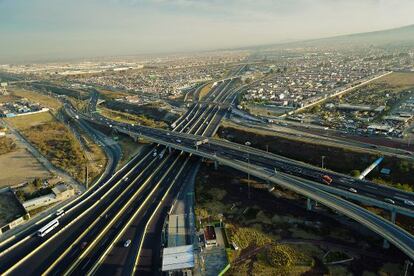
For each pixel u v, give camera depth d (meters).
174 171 199.88
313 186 151.38
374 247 120.62
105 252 124.44
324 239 126.94
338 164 191.75
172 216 148.38
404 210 124.12
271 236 130.75
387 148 196.12
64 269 117.38
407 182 165.12
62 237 137.88
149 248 126.88
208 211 152.00
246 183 177.25
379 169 178.62
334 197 139.50
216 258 119.44
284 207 151.38
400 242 109.44
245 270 112.88
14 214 157.25
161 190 175.88
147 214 152.50
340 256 116.50
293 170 173.25
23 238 137.75
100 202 166.62
